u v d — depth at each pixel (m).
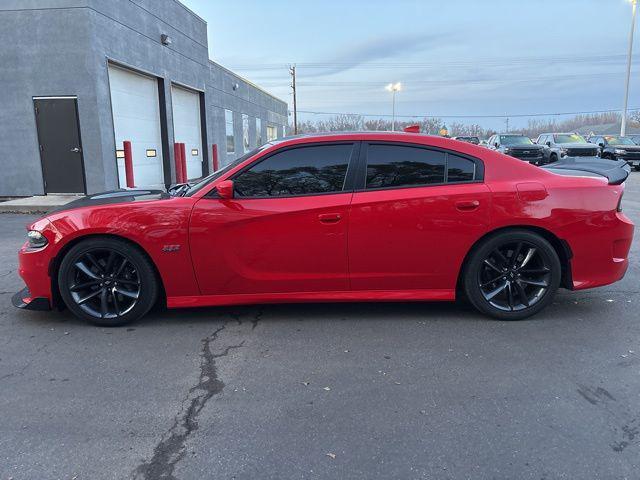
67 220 4.00
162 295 4.57
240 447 2.55
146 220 3.95
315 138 4.11
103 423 2.76
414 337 3.93
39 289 4.11
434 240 4.06
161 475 2.34
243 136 28.36
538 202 4.06
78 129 11.83
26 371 3.38
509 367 3.41
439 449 2.52
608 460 2.43
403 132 4.32
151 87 15.16
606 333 3.99
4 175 12.02
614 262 4.25
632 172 24.64
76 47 11.40
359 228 4.01
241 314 4.45
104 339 3.92
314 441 2.60
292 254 4.04
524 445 2.55
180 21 16.78
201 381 3.24
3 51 11.48
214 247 3.99
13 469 2.38
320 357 3.58
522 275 4.24
